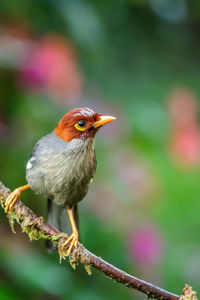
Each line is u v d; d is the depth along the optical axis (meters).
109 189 9.88
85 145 8.17
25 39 10.05
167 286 10.23
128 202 10.08
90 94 10.96
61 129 8.23
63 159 8.06
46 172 8.09
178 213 11.34
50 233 6.80
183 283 10.41
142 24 14.26
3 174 9.26
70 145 8.09
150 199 10.65
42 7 10.38
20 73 9.59
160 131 10.95
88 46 10.77
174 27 15.16
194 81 15.14
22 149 9.32
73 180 8.17
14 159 9.28
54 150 8.11
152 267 9.87
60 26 10.47
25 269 8.25
